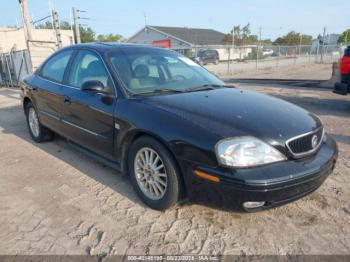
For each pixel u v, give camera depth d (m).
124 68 3.54
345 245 2.51
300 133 2.66
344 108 7.52
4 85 17.03
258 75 18.38
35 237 2.67
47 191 3.49
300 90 10.73
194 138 2.56
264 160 2.46
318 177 2.63
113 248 2.52
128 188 3.52
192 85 3.70
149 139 2.89
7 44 26.88
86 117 3.67
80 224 2.85
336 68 7.41
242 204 2.42
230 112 2.82
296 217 2.89
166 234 2.68
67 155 4.61
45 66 4.95
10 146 5.14
